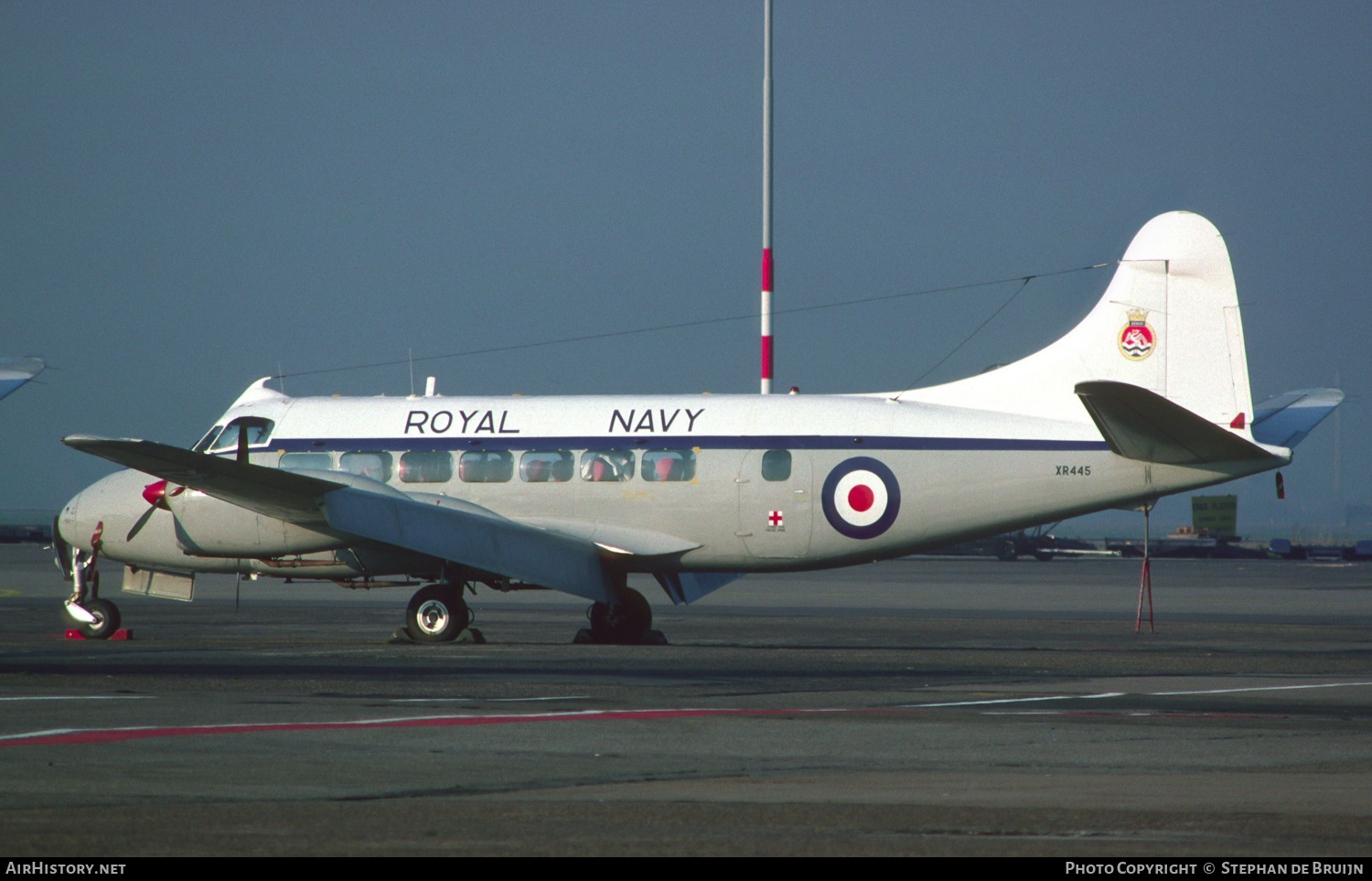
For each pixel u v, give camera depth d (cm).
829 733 3944
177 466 7125
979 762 3462
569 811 2828
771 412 7956
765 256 12325
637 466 7950
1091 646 7650
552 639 8262
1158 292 7744
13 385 10594
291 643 7481
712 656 6662
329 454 8300
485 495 8088
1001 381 7912
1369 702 4762
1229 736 3900
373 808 2839
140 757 3431
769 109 12456
